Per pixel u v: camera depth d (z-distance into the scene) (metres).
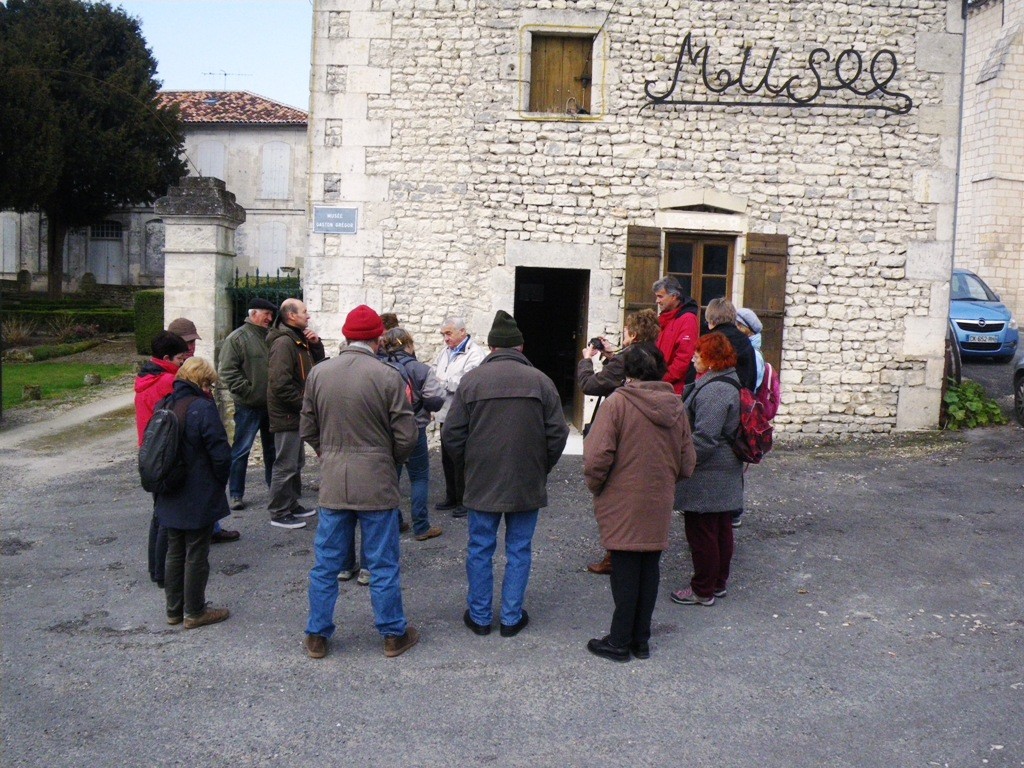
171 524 4.77
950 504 7.13
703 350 4.98
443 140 9.31
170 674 4.37
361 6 9.27
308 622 4.56
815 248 9.38
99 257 31.81
